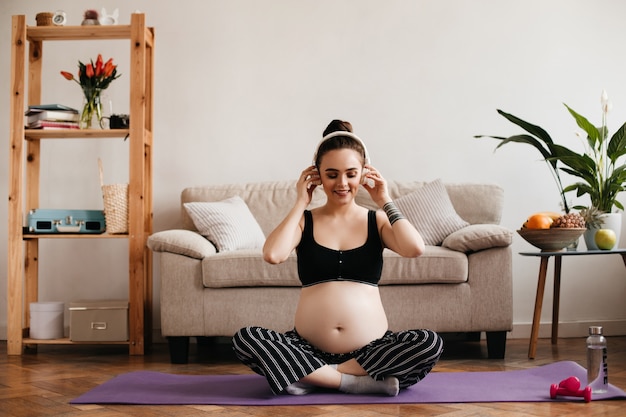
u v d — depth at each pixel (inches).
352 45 168.2
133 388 99.3
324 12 168.9
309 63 168.6
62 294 167.5
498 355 130.3
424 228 142.7
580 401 87.5
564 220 129.7
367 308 91.1
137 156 146.1
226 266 129.9
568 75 167.0
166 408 86.4
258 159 168.2
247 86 169.0
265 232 155.6
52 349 152.6
